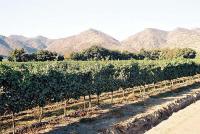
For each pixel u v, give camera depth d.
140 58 162.00
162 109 39.81
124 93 53.22
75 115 34.97
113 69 44.75
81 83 36.62
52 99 32.66
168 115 39.75
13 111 27.81
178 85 68.62
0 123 31.06
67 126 30.44
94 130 29.52
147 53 167.38
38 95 30.62
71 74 35.16
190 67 78.12
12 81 27.88
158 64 60.91
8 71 27.80
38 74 30.70
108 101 44.97
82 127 30.42
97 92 39.88
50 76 32.16
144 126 33.38
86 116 34.69
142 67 52.50
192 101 51.50
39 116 33.88
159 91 57.22
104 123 32.19
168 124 31.30
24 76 29.02
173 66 65.88
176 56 167.38
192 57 169.88
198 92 58.56
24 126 29.89
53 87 32.47
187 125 30.91
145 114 36.25
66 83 34.19
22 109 28.81
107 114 35.94
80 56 139.62
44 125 30.72
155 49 173.12
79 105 41.47
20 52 106.31
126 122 32.09
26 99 29.22
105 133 28.84
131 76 48.25
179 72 69.69
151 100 47.69
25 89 29.03
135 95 51.19
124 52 155.25
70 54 138.62
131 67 48.41
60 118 33.47
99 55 142.50
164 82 71.00
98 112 36.88
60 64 53.94
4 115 34.41
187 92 58.78
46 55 111.81
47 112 36.62
